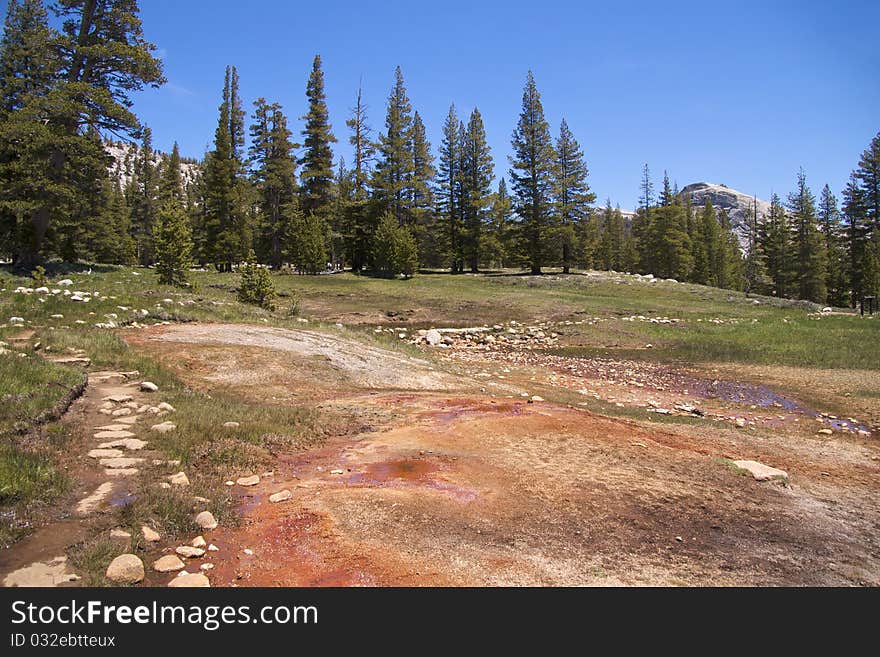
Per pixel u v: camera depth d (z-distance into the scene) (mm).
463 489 6055
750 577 4523
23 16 30125
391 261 44750
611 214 83562
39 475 5070
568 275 48875
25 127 22844
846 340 21828
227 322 17141
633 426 9758
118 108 24516
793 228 64375
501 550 4711
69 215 35000
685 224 70438
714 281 71562
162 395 8727
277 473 6508
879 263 53250
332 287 37469
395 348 18078
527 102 49750
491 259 61156
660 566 4594
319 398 10672
